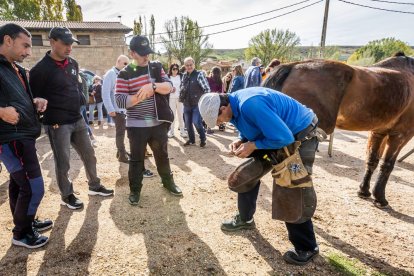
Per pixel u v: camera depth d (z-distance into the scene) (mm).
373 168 3619
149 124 3279
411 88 3428
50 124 3043
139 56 3098
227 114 2064
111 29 24516
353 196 3764
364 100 3074
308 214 2221
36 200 2561
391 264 2420
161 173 3664
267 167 2508
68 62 3119
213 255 2518
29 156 2467
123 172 4621
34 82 2883
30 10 33406
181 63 42312
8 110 2225
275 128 1932
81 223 3031
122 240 2727
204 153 5781
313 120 2256
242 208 2799
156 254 2525
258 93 2049
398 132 3445
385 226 3037
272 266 2387
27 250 2574
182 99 6094
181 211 3305
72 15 36688
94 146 6348
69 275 2266
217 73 7723
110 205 3447
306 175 2146
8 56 2348
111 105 4621
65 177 3238
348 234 2867
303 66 3025
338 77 2932
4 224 3027
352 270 2324
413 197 3764
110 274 2275
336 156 5621
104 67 25250
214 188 3967
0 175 4555
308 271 2326
